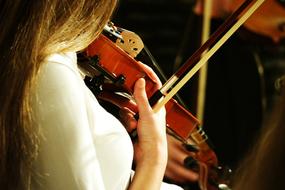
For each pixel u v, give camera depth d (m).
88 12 2.62
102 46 2.83
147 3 6.49
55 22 2.59
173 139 3.33
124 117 2.84
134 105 2.87
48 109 2.56
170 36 6.53
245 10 2.89
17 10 2.58
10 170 2.58
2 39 2.59
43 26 2.57
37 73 2.56
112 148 2.64
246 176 2.40
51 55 2.58
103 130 2.63
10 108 2.56
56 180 2.56
